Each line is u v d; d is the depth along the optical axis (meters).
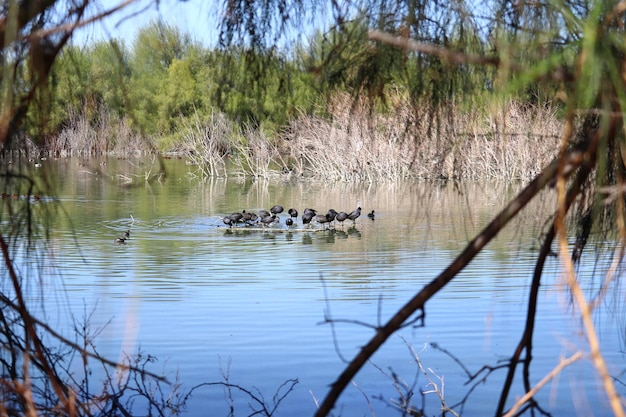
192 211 29.66
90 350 8.59
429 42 3.70
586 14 2.66
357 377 9.03
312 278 16.23
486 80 3.80
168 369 9.14
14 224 4.16
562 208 2.50
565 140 2.50
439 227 23.22
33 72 3.03
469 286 14.14
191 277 16.19
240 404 8.08
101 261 18.00
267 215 25.78
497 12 3.31
